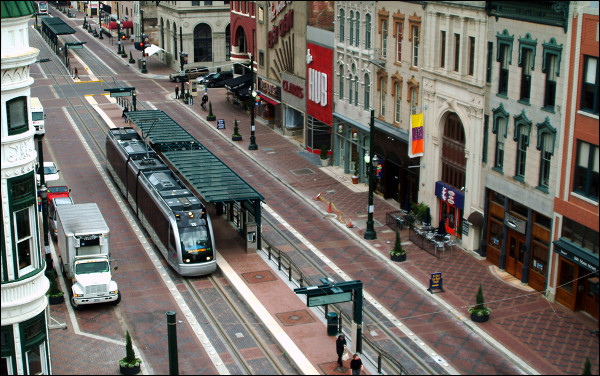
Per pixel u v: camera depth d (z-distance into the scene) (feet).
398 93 176.55
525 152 134.00
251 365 110.01
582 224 119.44
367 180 196.44
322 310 126.82
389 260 146.72
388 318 123.75
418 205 165.68
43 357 102.01
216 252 153.17
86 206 149.59
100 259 131.85
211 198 144.77
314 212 177.58
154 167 173.58
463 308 125.80
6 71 92.89
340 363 107.04
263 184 199.00
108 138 207.51
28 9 96.22
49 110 286.05
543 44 126.21
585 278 122.42
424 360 109.91
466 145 149.07
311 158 222.48
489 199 144.97
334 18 205.46
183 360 111.55
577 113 119.24
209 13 360.07
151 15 428.97
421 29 161.27
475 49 143.33
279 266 143.64
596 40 114.21
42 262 101.86
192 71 351.67
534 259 133.28
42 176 139.95
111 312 127.75
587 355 109.91
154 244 158.92
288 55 239.50
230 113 283.59
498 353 111.96
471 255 148.97
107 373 107.65
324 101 213.05
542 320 120.98
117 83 339.98
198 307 129.90
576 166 120.67
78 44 373.20
